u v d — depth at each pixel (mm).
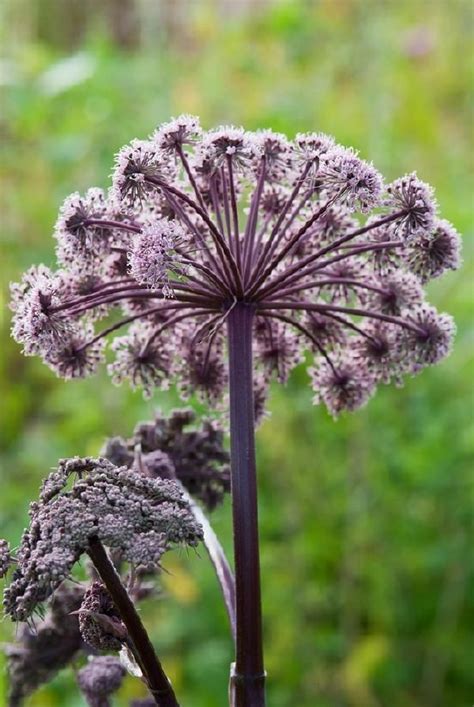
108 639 2408
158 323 3201
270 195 3223
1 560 2385
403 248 3035
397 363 3191
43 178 8188
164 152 2801
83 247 2865
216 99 8422
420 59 9344
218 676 6875
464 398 7551
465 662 7391
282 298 3158
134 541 2264
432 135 8953
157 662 2395
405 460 7281
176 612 7031
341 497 7504
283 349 3311
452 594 7352
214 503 3393
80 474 2420
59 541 2244
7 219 8039
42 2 9820
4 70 7996
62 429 7773
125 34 9742
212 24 9023
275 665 7172
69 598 3096
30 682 3148
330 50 8656
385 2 9180
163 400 7168
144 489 2381
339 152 2672
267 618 7391
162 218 2986
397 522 7422
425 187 2717
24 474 7586
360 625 7664
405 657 7375
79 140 7742
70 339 3064
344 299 3285
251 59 8539
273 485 7539
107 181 7793
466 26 10078
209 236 3033
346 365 3270
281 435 7434
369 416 7426
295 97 8320
